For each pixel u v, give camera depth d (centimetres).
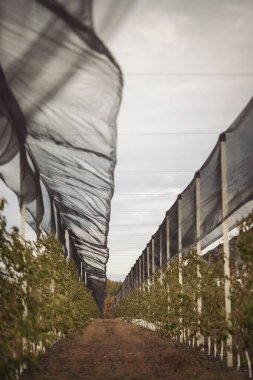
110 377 866
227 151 812
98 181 779
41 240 1045
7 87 508
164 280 1662
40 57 462
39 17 425
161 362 1030
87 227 1343
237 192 849
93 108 503
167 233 1678
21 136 620
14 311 666
